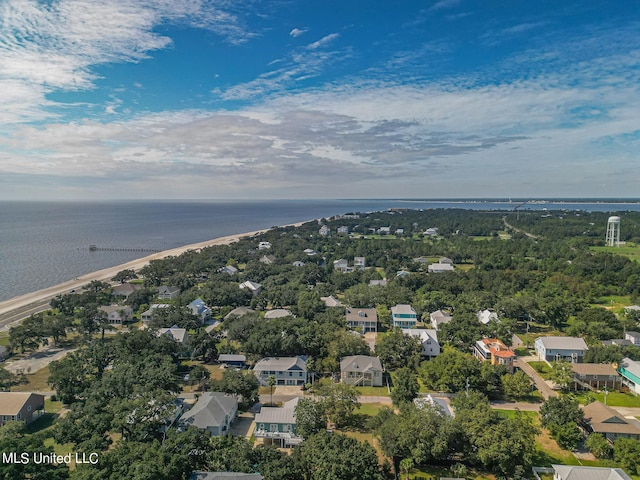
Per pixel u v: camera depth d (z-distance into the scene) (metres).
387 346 103.25
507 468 60.06
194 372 91.94
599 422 71.25
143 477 48.22
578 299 151.25
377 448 68.12
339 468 53.69
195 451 57.84
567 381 90.00
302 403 72.38
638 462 62.81
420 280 178.25
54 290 180.00
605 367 94.56
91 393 75.12
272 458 57.84
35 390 88.88
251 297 162.12
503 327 116.44
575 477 56.91
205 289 162.88
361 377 93.44
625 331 119.62
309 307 135.38
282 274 190.00
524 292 165.88
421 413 66.62
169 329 114.50
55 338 117.00
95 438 58.94
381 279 189.88
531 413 81.06
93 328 125.00
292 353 103.75
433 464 65.38
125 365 82.31
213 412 72.19
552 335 126.75
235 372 84.50
